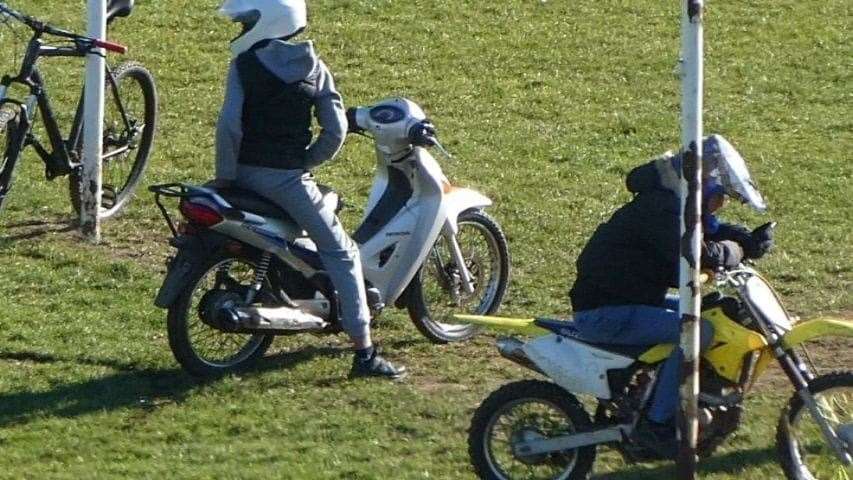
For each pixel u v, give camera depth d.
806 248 38.78
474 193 33.06
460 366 31.41
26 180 41.62
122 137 39.47
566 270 37.06
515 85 51.44
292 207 29.12
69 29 54.28
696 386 23.42
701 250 23.59
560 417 24.97
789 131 48.31
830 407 24.56
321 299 30.52
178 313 28.80
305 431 27.61
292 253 29.75
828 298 35.69
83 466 25.66
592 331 24.61
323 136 28.86
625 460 26.00
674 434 24.22
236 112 28.22
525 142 46.56
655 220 24.19
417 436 27.61
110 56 51.50
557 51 54.62
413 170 31.52
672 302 25.62
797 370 24.36
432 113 48.69
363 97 49.62
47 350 30.86
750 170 44.47
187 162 43.78
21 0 57.19
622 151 46.25
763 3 60.50
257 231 29.06
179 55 52.56
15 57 50.16
